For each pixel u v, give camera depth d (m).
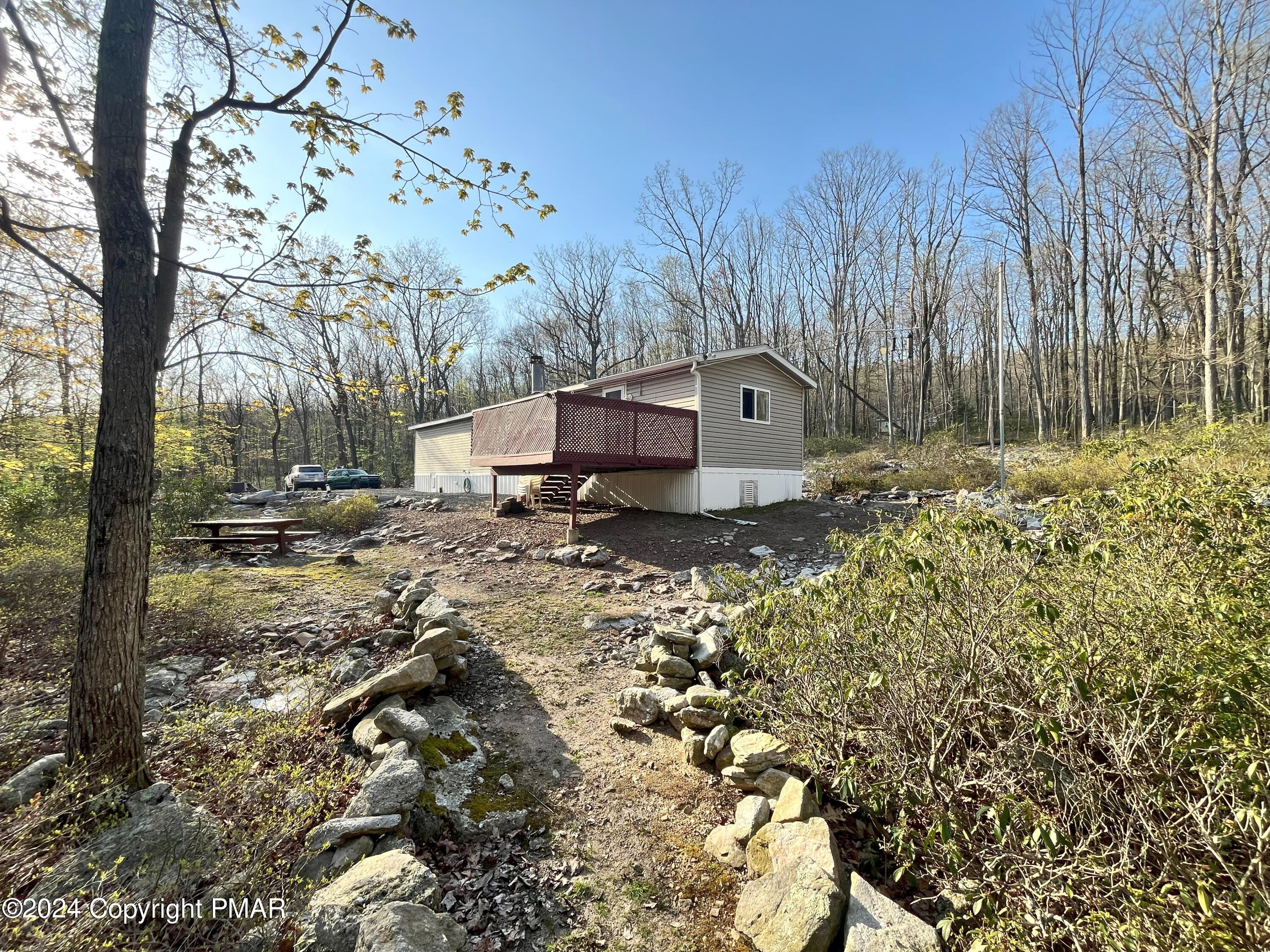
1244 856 1.83
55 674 4.27
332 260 3.90
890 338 31.50
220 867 2.29
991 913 2.13
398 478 36.72
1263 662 2.06
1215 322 16.83
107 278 2.83
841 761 2.89
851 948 2.05
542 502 15.52
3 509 8.09
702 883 2.68
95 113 2.86
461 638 5.32
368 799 2.85
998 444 29.02
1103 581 2.66
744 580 5.18
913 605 2.89
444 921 2.22
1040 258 28.69
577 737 4.01
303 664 4.93
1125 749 2.01
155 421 3.01
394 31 3.59
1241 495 2.93
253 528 12.02
